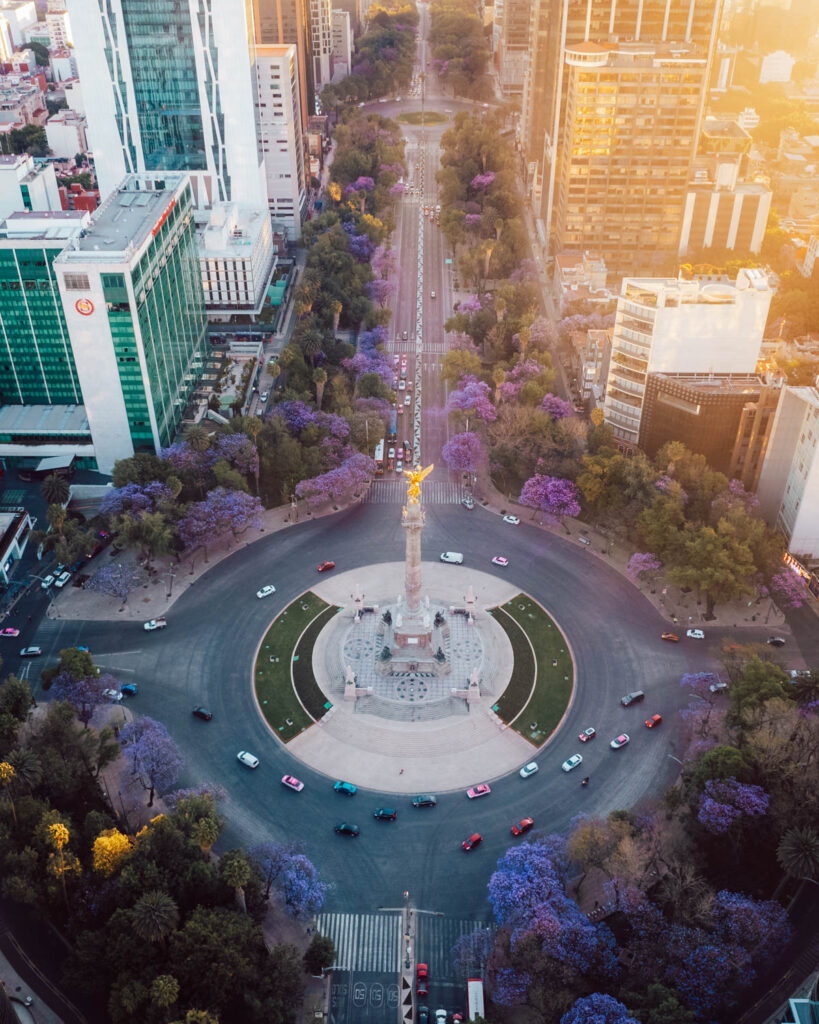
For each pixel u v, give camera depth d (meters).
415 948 189.75
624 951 183.62
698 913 179.88
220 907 182.38
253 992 171.62
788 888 197.62
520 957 173.62
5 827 193.25
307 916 193.62
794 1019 164.12
